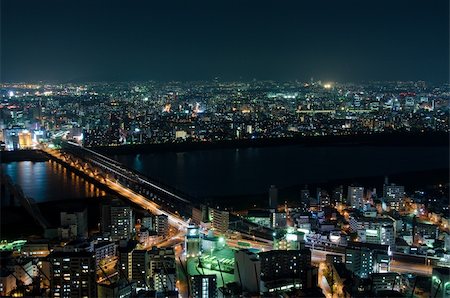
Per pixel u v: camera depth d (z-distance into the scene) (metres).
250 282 176.38
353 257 192.88
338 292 176.62
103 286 165.62
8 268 181.75
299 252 181.50
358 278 180.25
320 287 181.12
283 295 169.38
